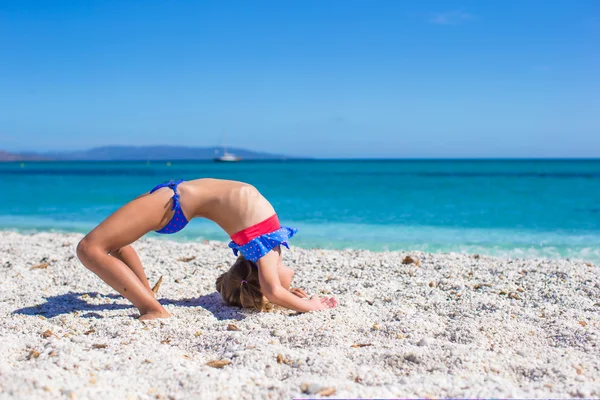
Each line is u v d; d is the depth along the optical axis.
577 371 2.94
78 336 3.61
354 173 46.62
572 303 4.69
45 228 12.44
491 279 5.71
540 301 4.82
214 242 9.02
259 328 3.88
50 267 6.53
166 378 2.81
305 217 13.84
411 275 6.02
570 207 15.20
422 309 4.58
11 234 10.41
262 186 26.58
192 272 6.25
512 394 2.58
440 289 5.34
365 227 11.88
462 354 3.13
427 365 3.04
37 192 23.91
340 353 3.29
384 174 43.31
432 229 11.46
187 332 3.83
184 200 4.24
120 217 4.14
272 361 3.11
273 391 2.66
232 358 3.23
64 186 28.50
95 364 2.95
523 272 6.08
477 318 4.13
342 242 9.86
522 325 3.88
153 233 11.09
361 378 2.83
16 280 5.76
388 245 9.50
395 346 3.43
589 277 5.68
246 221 4.30
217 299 4.97
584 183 26.34
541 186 24.31
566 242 9.60
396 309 4.44
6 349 3.22
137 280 4.26
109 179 37.97
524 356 3.23
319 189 24.03
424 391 2.62
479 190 22.20
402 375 2.93
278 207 16.38
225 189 4.36
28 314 4.46
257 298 4.50
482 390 2.62
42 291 5.28
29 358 3.10
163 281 5.74
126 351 3.29
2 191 24.66
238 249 4.48
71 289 5.40
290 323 4.01
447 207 15.77
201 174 47.31
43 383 2.57
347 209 15.65
